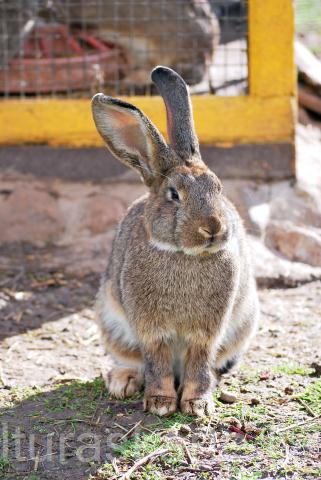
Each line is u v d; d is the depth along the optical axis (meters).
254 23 9.95
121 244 6.64
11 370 7.14
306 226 9.79
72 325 8.15
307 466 5.50
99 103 6.32
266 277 8.94
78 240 9.85
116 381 6.60
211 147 10.17
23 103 10.27
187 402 6.22
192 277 6.04
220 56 12.24
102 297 6.95
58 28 11.37
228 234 5.89
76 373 7.09
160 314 6.14
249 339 6.90
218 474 5.45
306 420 6.06
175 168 6.11
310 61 12.19
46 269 9.37
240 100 10.09
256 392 6.53
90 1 11.10
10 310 8.48
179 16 11.14
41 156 10.32
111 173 10.28
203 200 5.89
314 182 10.33
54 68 10.71
